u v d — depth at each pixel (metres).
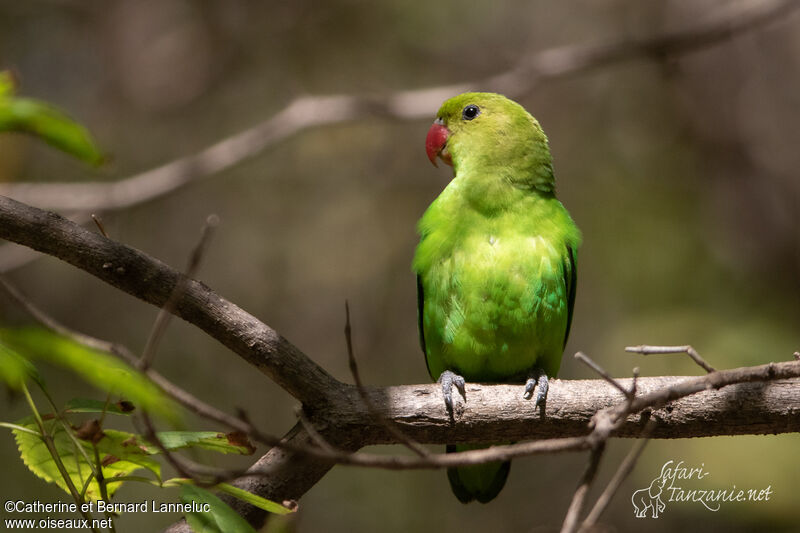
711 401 5.36
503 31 14.98
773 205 13.62
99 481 3.90
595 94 14.67
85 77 14.92
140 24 15.16
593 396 5.49
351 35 14.60
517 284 6.54
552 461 13.00
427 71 14.71
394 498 12.28
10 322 12.08
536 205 6.86
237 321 5.15
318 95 14.52
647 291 13.35
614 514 12.28
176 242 14.32
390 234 14.38
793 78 13.51
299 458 5.04
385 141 14.73
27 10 14.54
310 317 14.21
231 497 5.03
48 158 13.44
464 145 7.16
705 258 13.55
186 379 12.91
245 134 11.24
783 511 10.84
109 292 13.45
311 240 14.42
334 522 12.01
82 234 4.96
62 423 3.96
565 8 15.15
